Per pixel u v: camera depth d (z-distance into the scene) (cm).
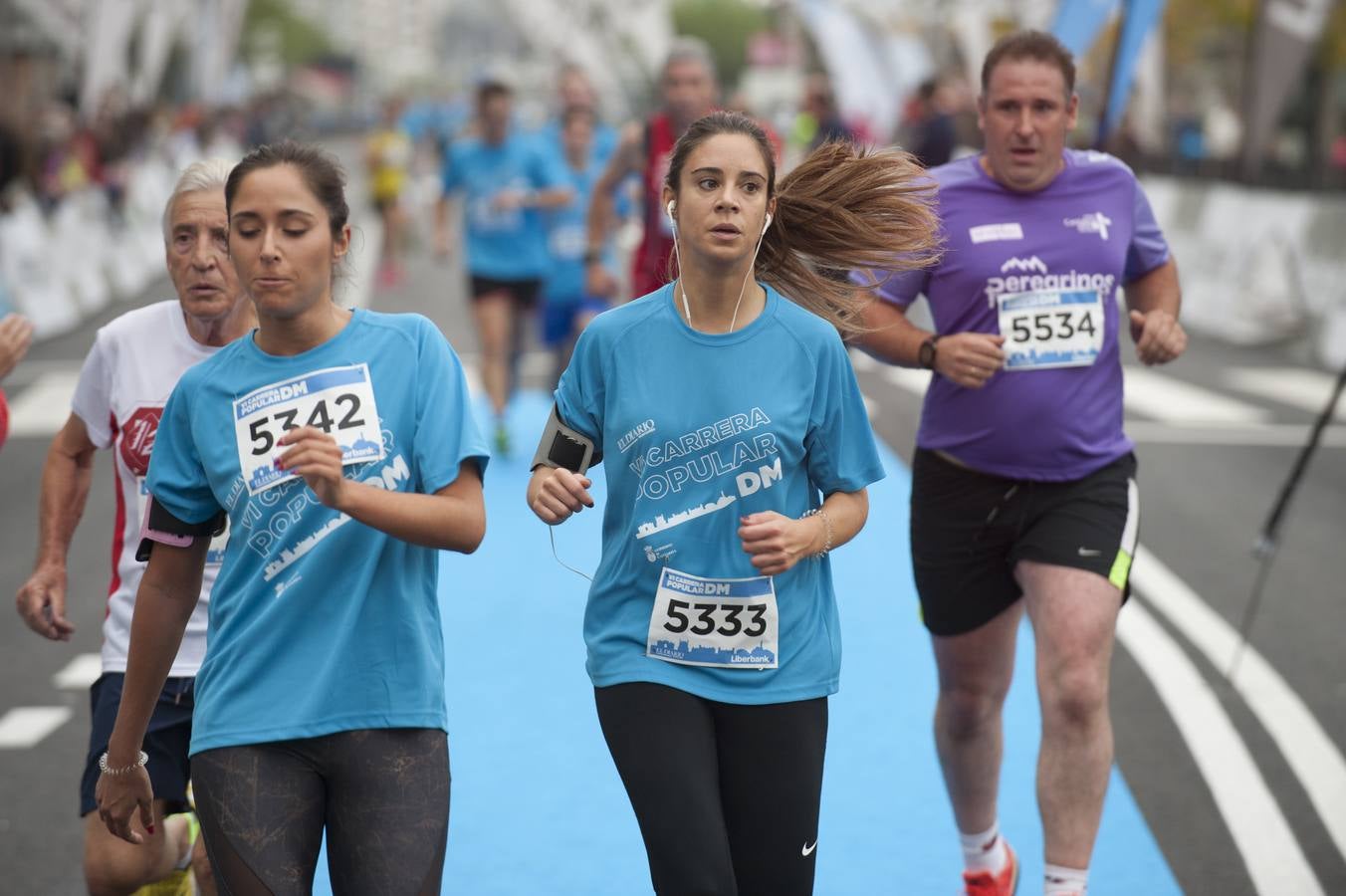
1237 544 2362
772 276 1062
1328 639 1905
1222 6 8219
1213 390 3728
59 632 1076
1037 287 1156
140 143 8212
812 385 918
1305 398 3625
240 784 834
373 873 827
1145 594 2095
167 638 886
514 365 3083
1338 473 2850
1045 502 1146
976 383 1125
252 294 848
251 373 865
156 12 10088
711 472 907
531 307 2984
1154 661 1816
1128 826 1353
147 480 879
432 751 856
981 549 1171
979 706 1202
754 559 871
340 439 852
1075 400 1147
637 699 903
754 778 909
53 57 7981
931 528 1190
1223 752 1534
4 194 4869
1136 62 1931
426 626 865
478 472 875
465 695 1697
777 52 15362
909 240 1059
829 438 930
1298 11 5003
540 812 1378
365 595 844
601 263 2670
